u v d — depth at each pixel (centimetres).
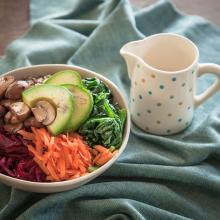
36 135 56
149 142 65
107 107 60
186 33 82
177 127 65
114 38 77
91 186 58
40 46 75
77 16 86
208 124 66
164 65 68
